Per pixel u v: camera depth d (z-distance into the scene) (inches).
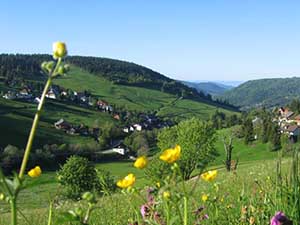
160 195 98.9
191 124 1792.6
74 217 75.6
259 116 5369.1
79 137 5142.7
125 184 119.5
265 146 3521.2
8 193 65.2
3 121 4950.8
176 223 118.6
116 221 214.4
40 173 100.7
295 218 130.7
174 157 97.5
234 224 156.7
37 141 4611.2
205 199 157.9
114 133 5403.5
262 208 156.3
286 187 144.8
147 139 4813.0
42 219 286.8
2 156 2851.9
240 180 301.4
